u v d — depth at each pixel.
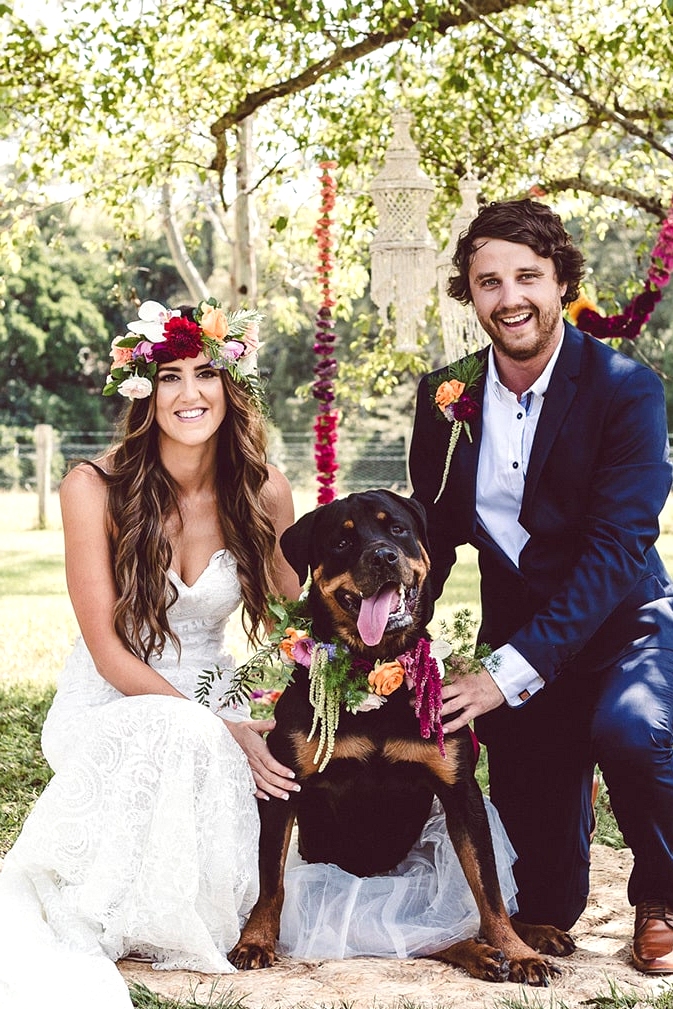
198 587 3.66
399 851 3.55
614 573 3.25
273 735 3.40
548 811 3.54
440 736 3.24
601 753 3.19
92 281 30.61
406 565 3.28
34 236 9.27
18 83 7.89
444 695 3.27
